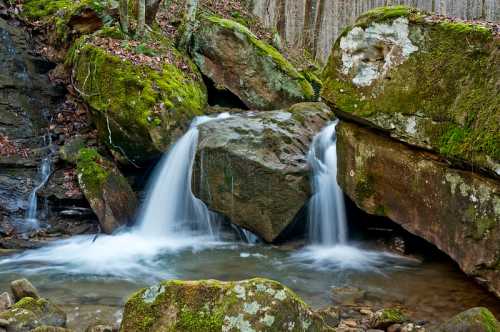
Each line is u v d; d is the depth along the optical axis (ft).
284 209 24.64
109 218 26.55
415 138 18.04
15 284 15.61
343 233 25.02
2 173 27.89
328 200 25.48
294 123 27.73
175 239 26.81
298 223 25.58
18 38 35.29
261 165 24.58
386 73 19.30
